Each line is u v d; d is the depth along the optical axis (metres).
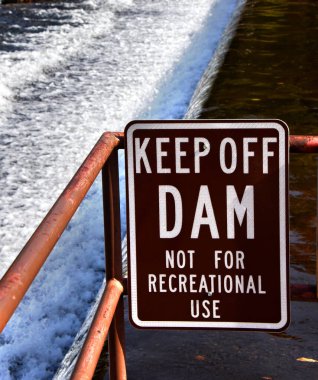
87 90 16.58
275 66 14.42
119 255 3.75
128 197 3.64
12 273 2.52
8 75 17.44
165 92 16.28
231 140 3.57
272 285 3.63
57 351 7.46
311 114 11.43
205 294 3.66
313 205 7.77
